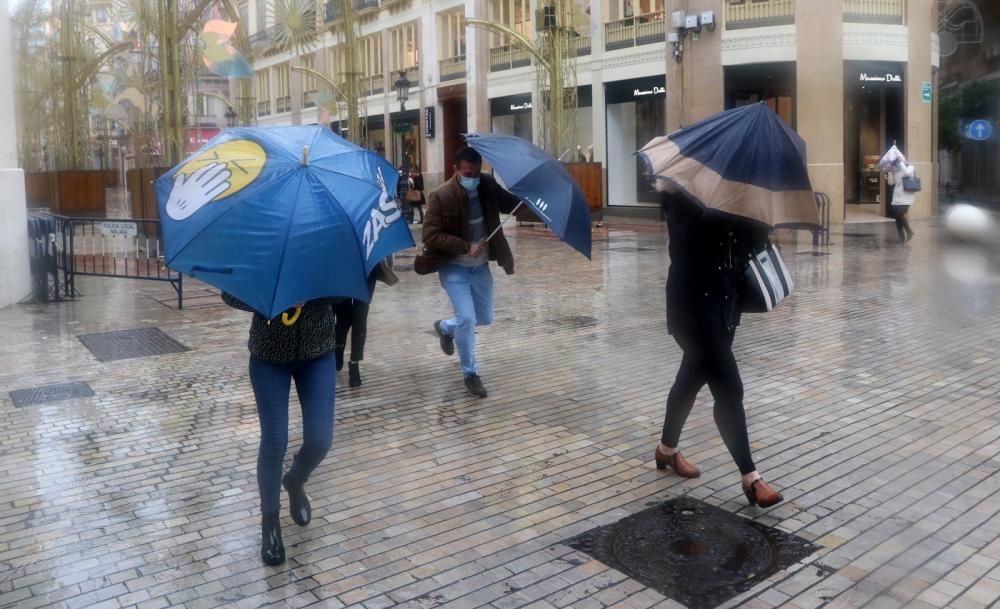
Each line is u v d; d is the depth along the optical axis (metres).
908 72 24.31
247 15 45.88
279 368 4.06
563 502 4.77
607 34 28.17
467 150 6.39
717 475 5.11
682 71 25.14
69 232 12.37
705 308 4.60
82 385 7.31
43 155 32.12
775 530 4.36
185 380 7.48
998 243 17.70
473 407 6.59
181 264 3.49
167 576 3.97
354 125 23.97
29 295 11.70
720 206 4.12
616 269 14.59
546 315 10.41
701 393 6.81
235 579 3.94
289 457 5.50
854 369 7.50
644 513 4.59
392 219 3.92
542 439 5.82
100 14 31.33
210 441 5.87
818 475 5.08
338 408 6.58
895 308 10.31
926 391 6.77
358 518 4.59
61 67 25.94
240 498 4.89
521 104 30.73
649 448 5.61
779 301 4.70
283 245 3.47
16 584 3.90
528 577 3.92
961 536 4.26
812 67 23.05
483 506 4.73
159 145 19.33
